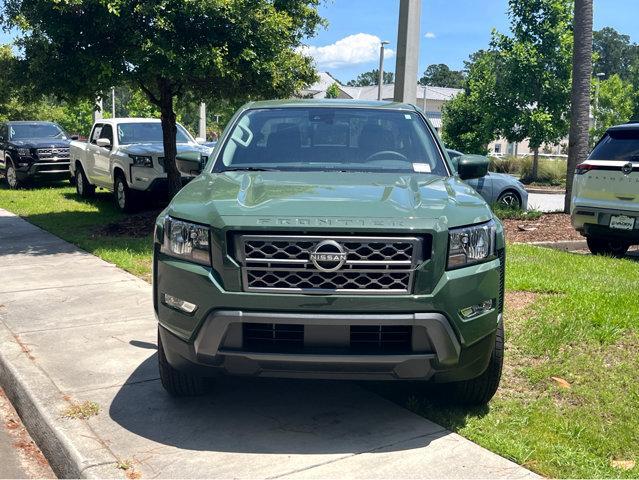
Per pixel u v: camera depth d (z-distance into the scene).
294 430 3.99
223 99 12.77
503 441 3.78
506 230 11.66
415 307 3.58
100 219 12.70
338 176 4.52
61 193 17.52
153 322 6.13
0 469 3.88
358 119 5.30
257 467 3.56
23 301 6.84
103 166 14.46
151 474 3.49
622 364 4.85
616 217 9.08
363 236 3.58
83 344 5.50
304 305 3.56
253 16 10.07
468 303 3.71
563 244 10.49
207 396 4.48
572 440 3.86
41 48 9.68
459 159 5.14
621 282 7.04
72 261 8.91
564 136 27.09
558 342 5.19
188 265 3.77
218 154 5.00
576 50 13.18
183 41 9.93
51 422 4.05
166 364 4.21
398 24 9.40
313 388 4.62
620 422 4.09
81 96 10.66
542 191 26.75
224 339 3.65
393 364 3.60
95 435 3.91
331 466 3.56
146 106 33.44
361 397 4.46
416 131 5.23
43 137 19.55
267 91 11.42
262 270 3.60
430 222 3.64
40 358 5.16
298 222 3.59
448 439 3.86
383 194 3.99
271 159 4.92
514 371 4.82
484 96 27.09
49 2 9.20
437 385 4.57
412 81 9.46
